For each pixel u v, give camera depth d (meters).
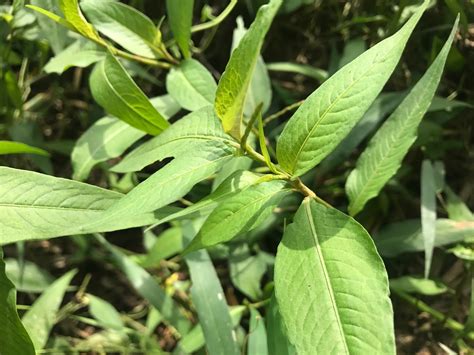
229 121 0.19
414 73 0.37
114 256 0.34
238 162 0.30
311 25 0.40
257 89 0.33
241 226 0.21
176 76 0.30
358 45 0.36
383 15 0.37
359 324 0.19
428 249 0.31
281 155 0.21
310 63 0.41
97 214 0.22
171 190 0.20
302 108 0.21
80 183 0.22
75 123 0.43
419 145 0.34
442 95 0.38
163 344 0.37
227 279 0.37
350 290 0.20
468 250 0.32
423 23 0.37
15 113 0.39
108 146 0.31
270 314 0.27
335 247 0.21
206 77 0.30
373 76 0.20
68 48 0.31
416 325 0.36
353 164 0.37
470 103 0.37
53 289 0.34
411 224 0.34
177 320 0.33
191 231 0.33
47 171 0.38
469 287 0.34
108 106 0.28
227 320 0.30
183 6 0.29
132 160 0.24
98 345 0.36
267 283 0.34
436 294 0.35
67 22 0.27
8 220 0.21
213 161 0.21
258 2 0.37
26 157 0.39
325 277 0.20
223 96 0.19
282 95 0.38
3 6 0.35
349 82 0.20
